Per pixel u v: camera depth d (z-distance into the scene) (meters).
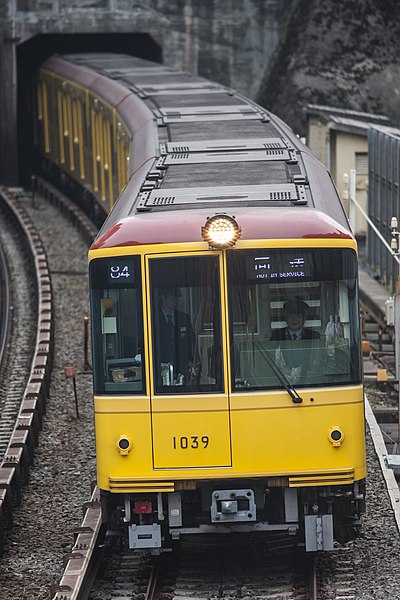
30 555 36.12
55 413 51.62
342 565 33.75
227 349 31.97
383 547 34.78
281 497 33.06
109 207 78.19
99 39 118.88
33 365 54.38
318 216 32.47
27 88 117.06
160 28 106.75
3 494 38.03
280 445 31.97
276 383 31.98
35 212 102.44
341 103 103.12
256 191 35.19
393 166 65.44
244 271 31.98
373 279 70.38
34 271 77.31
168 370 32.12
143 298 32.09
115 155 73.06
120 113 68.88
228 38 107.00
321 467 32.03
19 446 43.00
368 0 103.69
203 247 31.97
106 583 33.59
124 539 36.94
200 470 31.98
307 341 32.09
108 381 32.25
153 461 32.09
